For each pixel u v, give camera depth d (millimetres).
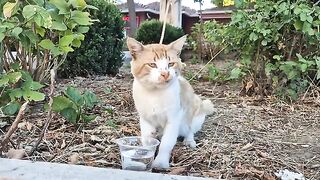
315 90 1243
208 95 1322
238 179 591
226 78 1479
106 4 1781
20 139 714
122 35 1854
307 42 1240
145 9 5602
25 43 660
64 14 645
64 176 435
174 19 3434
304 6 1158
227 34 1334
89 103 893
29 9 575
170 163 645
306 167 662
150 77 613
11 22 602
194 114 753
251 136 828
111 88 1328
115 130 796
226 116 994
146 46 643
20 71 694
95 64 1702
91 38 1681
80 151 669
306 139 835
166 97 627
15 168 451
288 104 1172
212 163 651
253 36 1201
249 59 1285
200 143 757
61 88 1284
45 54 886
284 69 1174
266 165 653
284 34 1236
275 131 887
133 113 967
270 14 1224
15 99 686
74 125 801
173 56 641
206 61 2453
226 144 757
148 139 638
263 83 1270
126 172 450
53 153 650
